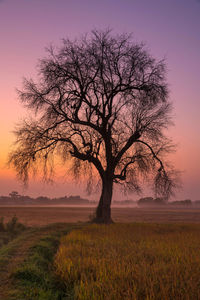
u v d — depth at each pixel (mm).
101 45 26641
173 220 54125
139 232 19297
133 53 26891
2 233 20844
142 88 27312
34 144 25250
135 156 27391
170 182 26438
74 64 26172
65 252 10320
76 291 6367
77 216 55938
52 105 25719
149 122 27234
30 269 7934
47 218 45375
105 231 18969
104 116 27453
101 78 26922
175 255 10094
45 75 25938
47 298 6379
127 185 28438
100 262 8531
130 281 6688
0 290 6605
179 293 6059
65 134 26578
